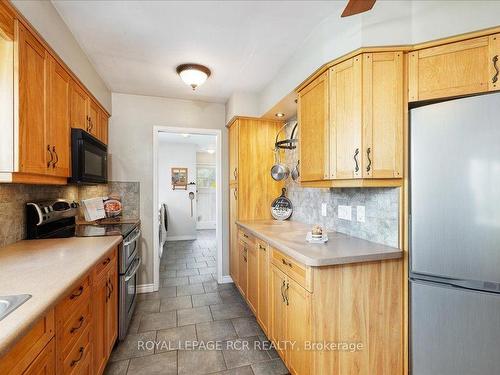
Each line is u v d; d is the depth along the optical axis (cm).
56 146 162
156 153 302
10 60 121
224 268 326
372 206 170
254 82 261
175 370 169
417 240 143
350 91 153
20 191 172
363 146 148
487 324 126
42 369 89
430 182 139
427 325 140
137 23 169
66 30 170
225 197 329
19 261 129
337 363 138
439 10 140
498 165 123
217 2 150
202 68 227
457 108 132
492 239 124
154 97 303
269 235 197
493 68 131
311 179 185
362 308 142
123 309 198
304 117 196
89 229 226
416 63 146
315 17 164
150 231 299
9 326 70
